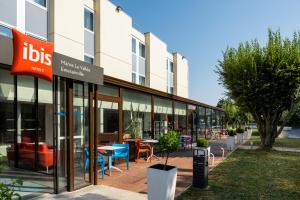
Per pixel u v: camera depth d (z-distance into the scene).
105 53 17.77
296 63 16.44
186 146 18.00
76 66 6.84
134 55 23.17
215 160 12.95
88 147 7.72
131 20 21.09
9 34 11.54
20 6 12.15
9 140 9.52
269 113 18.00
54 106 6.67
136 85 13.39
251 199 6.70
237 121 39.12
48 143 9.14
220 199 6.66
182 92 33.88
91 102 7.74
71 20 14.81
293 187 7.86
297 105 17.56
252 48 17.88
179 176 9.25
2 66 5.95
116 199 6.43
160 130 18.03
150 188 5.89
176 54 32.38
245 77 17.30
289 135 35.22
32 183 7.49
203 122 27.89
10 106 9.46
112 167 9.63
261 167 11.02
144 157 13.12
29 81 9.36
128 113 14.13
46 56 5.68
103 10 17.66
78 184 7.33
